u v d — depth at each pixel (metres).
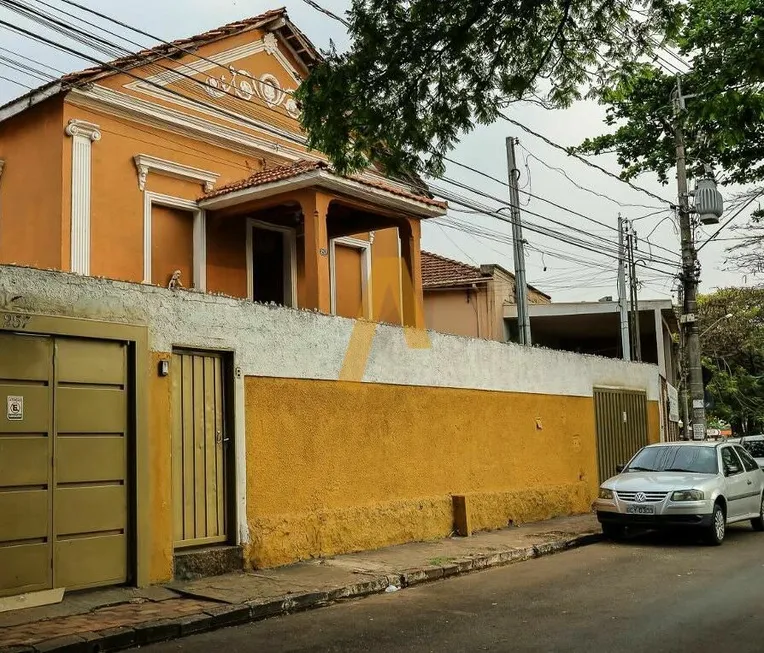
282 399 10.56
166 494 8.94
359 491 11.66
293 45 17.66
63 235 13.68
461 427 13.95
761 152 17.91
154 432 8.89
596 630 7.26
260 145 16.91
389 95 9.53
